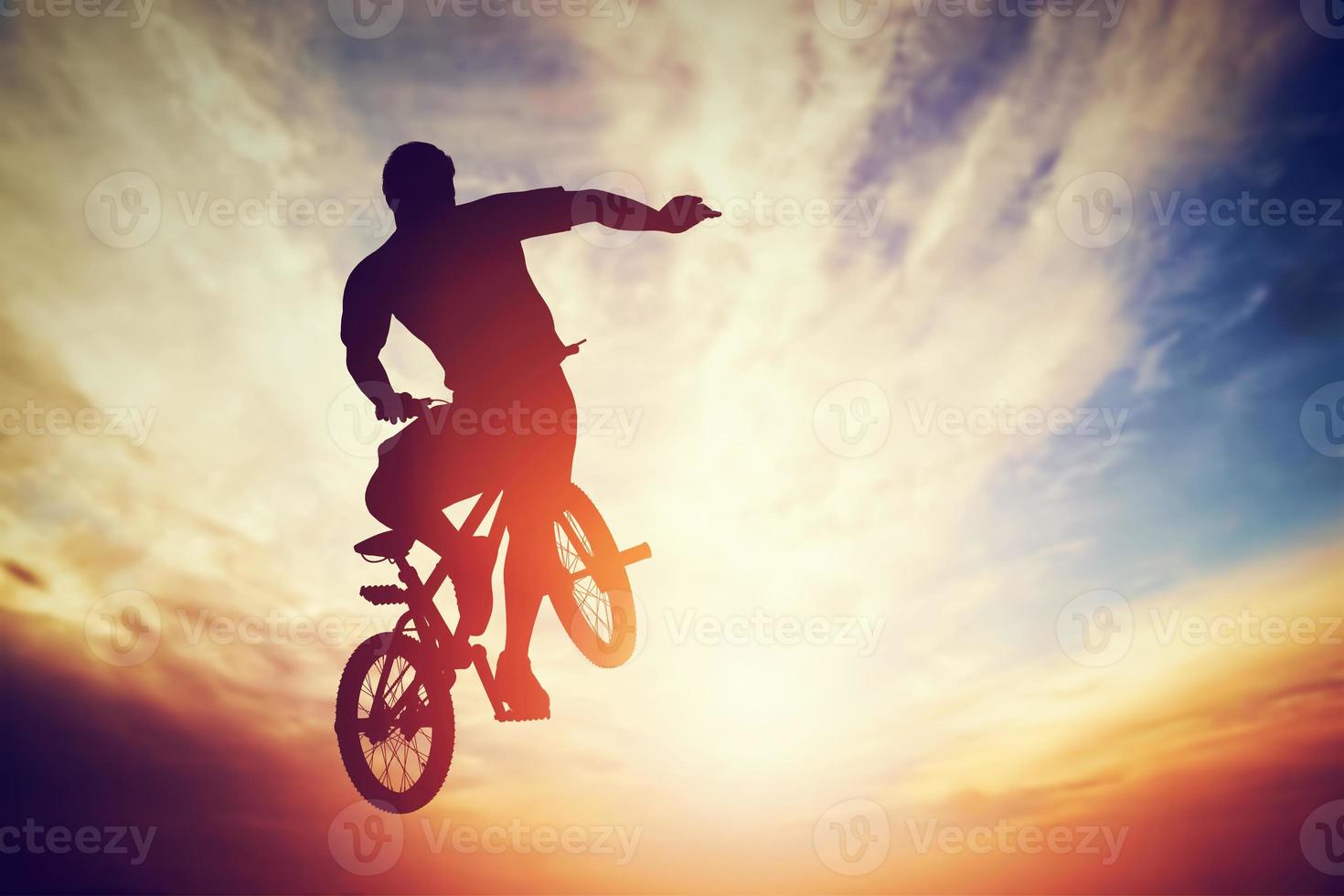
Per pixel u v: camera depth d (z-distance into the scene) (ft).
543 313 9.96
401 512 9.80
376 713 9.93
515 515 10.12
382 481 9.80
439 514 9.98
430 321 9.86
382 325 9.82
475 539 10.03
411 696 10.10
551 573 10.52
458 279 9.68
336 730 9.89
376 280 9.72
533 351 9.79
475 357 9.71
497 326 9.70
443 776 10.03
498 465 9.80
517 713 10.03
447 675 10.15
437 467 9.70
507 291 9.77
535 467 9.87
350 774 9.80
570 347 10.07
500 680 10.02
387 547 9.87
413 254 9.72
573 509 11.94
